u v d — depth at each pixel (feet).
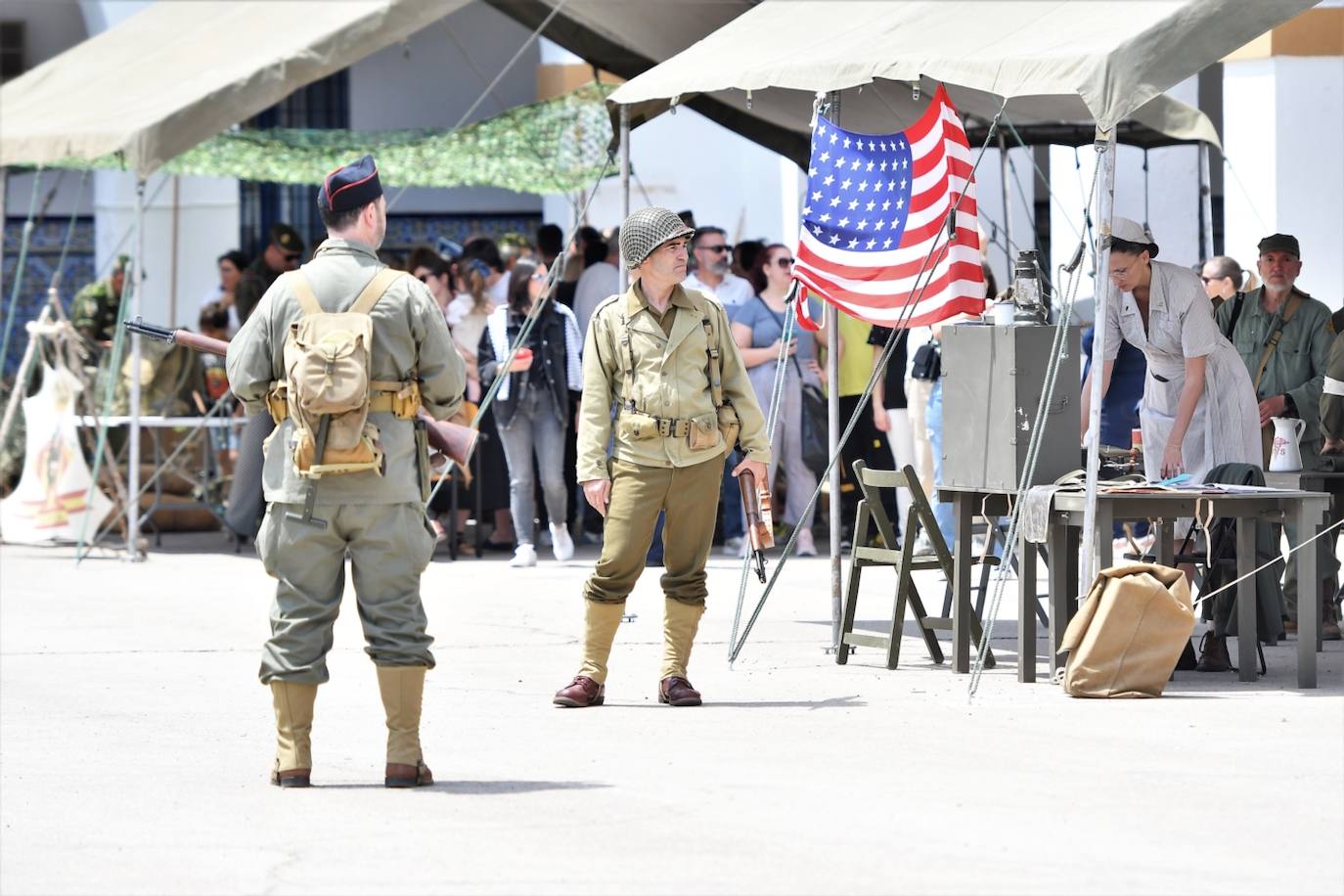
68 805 51.01
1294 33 122.42
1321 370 86.53
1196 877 42.75
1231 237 125.39
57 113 117.80
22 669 75.46
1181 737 58.54
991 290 107.45
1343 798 50.11
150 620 90.17
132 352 115.85
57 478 122.93
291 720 52.80
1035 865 43.83
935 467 101.50
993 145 120.47
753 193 156.46
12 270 187.93
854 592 75.15
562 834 47.14
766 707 64.85
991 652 75.61
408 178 142.82
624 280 80.18
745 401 66.03
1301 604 68.03
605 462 65.05
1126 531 87.15
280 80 107.04
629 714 63.82
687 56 83.25
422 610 52.70
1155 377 78.74
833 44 75.87
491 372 113.39
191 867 44.62
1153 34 63.57
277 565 52.03
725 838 46.57
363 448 50.42
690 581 65.67
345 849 45.98
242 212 185.78
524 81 188.65
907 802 50.11
